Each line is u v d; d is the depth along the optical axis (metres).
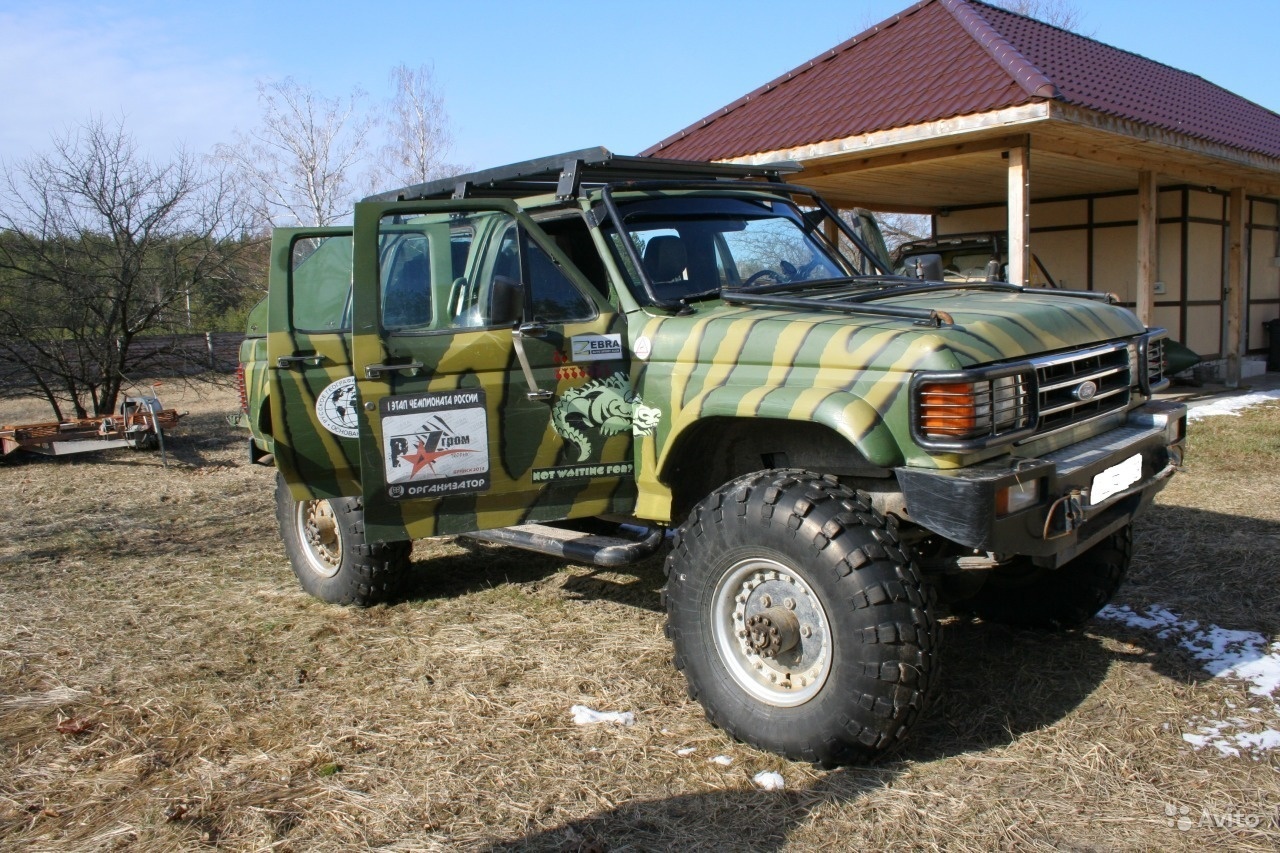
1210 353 15.46
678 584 3.62
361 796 3.27
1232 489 7.07
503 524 4.10
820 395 3.34
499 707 3.94
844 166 11.15
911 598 3.16
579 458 4.09
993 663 4.20
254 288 15.21
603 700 3.97
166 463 10.77
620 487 4.15
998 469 3.18
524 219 4.14
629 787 3.28
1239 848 2.82
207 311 14.63
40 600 5.61
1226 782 3.17
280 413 4.32
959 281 4.74
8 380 13.31
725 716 3.52
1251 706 3.69
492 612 5.12
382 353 3.86
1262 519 6.21
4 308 12.75
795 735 3.32
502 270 4.24
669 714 3.82
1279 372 16.41
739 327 3.72
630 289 4.14
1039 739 3.50
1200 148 10.98
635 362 4.05
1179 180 13.48
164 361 13.98
